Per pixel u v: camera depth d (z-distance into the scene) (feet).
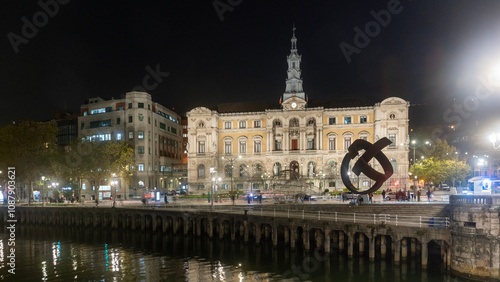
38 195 336.49
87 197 353.10
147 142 364.58
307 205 175.63
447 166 289.12
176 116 462.60
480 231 100.89
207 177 359.46
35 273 127.44
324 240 136.36
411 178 349.82
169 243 171.73
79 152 270.05
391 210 164.45
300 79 372.58
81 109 408.46
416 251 128.77
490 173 327.06
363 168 112.37
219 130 370.94
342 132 346.74
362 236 131.03
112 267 133.69
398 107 328.90
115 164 276.21
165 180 402.11
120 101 377.71
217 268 129.90
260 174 347.97
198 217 180.45
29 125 291.58
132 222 206.28
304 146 347.15
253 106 384.68
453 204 121.90
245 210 163.53
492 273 98.32
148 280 118.01
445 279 107.14
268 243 160.86
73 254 154.40
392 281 108.78
